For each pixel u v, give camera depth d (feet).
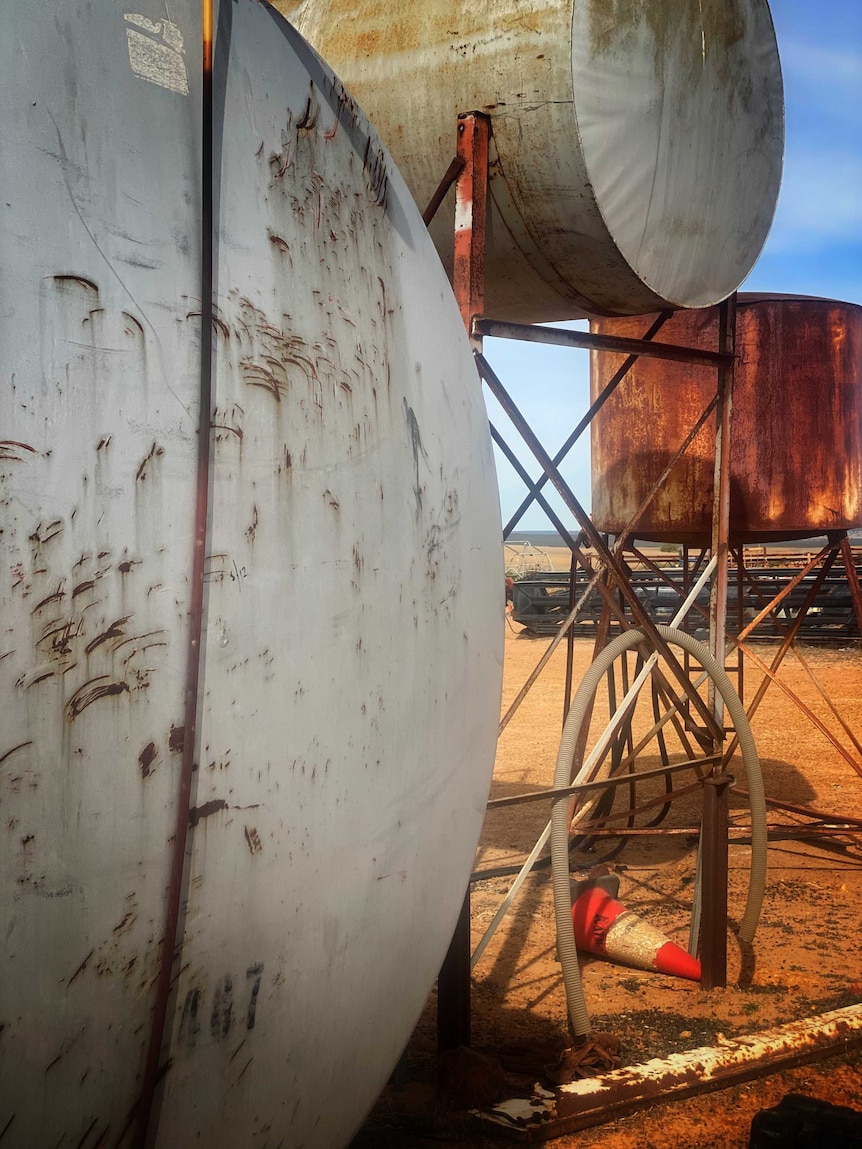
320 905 5.21
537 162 9.57
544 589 55.93
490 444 7.55
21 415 3.85
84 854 4.03
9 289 3.88
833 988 11.66
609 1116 8.77
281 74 5.49
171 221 4.53
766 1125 7.94
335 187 5.75
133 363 4.24
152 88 4.61
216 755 4.49
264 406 4.81
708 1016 10.91
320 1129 5.76
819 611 50.29
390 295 6.14
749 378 16.08
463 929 9.35
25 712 3.83
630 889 15.52
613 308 11.46
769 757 25.18
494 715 7.39
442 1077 9.06
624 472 16.90
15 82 4.07
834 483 16.31
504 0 9.63
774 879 15.92
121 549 4.12
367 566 5.49
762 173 12.00
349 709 5.32
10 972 3.87
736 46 11.30
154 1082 4.43
